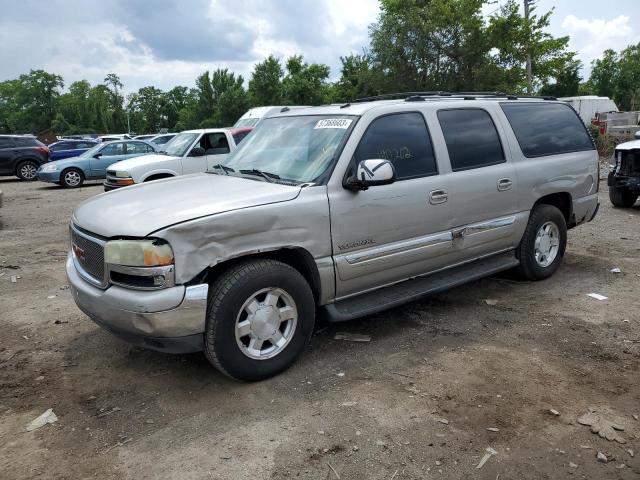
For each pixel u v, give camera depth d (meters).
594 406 3.45
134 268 3.34
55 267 7.07
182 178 4.70
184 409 3.48
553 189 5.77
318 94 51.78
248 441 3.12
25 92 118.25
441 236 4.70
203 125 60.88
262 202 3.68
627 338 4.46
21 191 17.41
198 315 3.40
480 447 3.05
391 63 27.33
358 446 3.07
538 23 27.22
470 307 5.22
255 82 50.88
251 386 3.75
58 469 2.92
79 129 95.38
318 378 3.85
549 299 5.41
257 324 3.69
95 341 4.57
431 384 3.74
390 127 4.43
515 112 5.61
